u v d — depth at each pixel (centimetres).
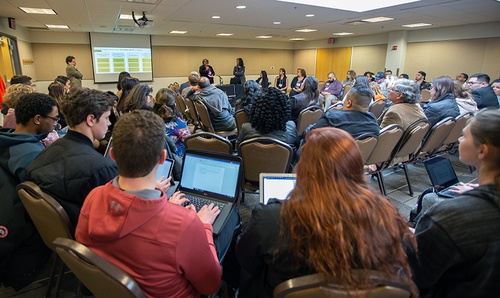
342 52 1154
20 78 340
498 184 79
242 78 995
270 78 1342
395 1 504
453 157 389
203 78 402
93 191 93
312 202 71
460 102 348
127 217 79
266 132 205
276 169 203
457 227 80
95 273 76
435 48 855
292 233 72
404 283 67
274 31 930
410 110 269
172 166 169
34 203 116
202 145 219
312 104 432
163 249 81
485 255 77
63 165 125
